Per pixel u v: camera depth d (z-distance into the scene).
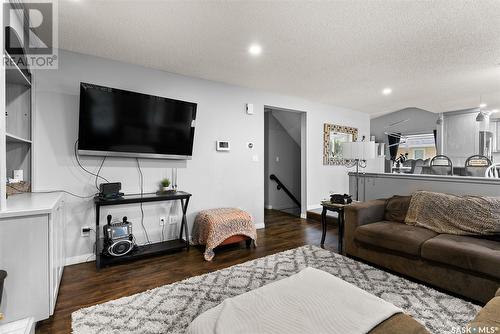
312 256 2.89
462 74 3.46
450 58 2.93
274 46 2.60
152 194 3.06
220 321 1.09
